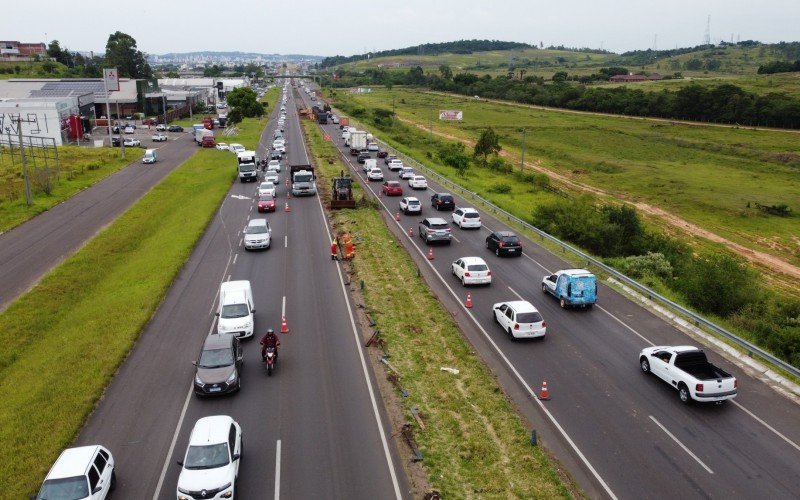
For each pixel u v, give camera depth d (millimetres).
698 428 21328
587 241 51781
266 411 22391
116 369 25828
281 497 17641
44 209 57875
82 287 38219
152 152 86125
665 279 41094
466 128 149750
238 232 49062
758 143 128375
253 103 141000
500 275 39031
